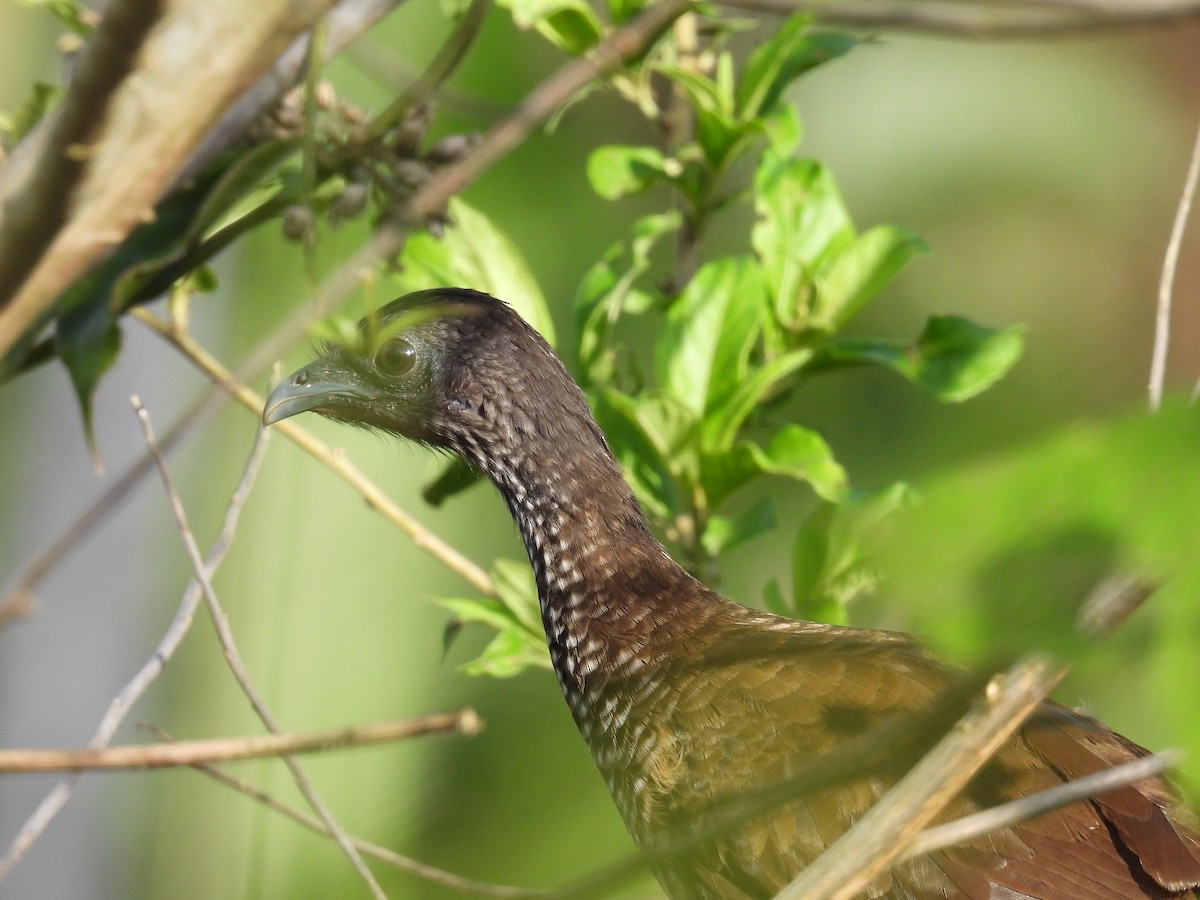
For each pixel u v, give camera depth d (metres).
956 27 3.92
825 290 8.82
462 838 7.18
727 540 8.80
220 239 7.30
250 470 6.93
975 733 4.01
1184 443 2.18
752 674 7.71
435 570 14.67
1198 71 19.98
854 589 8.24
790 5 4.04
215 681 13.72
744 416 8.52
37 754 4.51
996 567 2.27
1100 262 19.62
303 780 6.46
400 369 8.82
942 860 6.98
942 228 18.92
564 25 8.43
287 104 6.93
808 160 8.95
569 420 8.73
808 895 4.08
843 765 4.18
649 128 16.77
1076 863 6.95
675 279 9.48
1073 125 19.06
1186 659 2.25
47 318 6.95
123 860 13.59
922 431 15.84
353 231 13.99
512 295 9.10
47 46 13.59
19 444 13.16
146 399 13.33
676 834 7.64
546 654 8.95
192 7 4.03
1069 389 19.09
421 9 15.38
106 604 13.49
